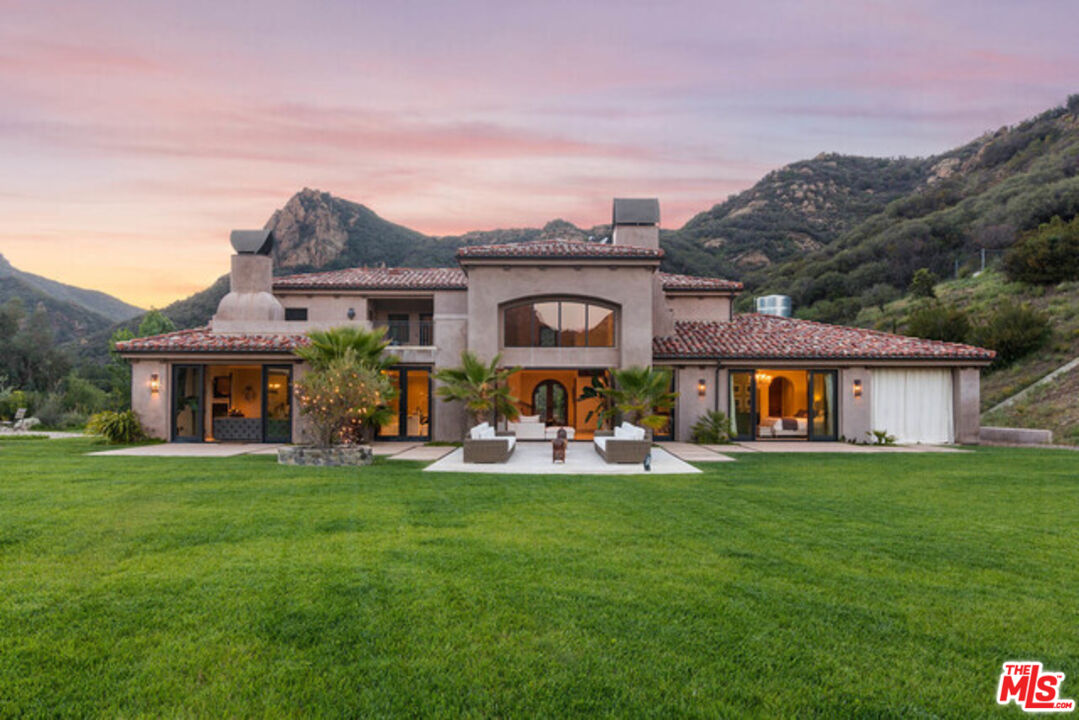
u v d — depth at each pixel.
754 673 3.88
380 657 4.05
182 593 5.21
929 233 57.03
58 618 4.65
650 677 3.81
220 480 11.63
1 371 45.25
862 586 5.58
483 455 15.02
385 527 7.79
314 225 81.62
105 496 9.80
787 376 24.16
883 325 41.16
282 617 4.70
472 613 4.82
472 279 21.03
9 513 8.42
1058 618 4.86
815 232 84.69
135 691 3.57
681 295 26.11
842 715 3.40
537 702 3.50
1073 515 8.88
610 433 19.45
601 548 6.81
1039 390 26.11
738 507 9.36
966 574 5.98
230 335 21.77
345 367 15.02
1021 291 36.34
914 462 15.43
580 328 21.47
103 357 61.56
